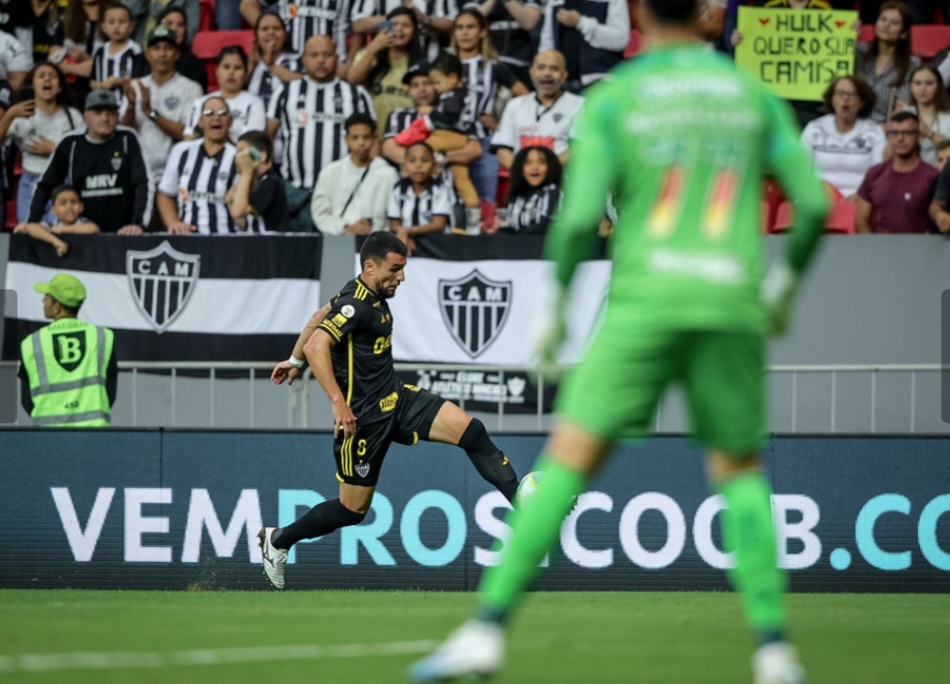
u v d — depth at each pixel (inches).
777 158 499.2
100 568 1235.9
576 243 478.0
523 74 1705.2
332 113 1621.6
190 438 1232.8
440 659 481.4
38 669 560.4
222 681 526.6
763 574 496.1
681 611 939.3
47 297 1318.9
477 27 1638.8
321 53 1619.1
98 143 1594.5
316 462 1222.3
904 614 949.8
